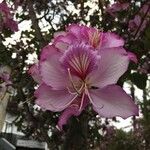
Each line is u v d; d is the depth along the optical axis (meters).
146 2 0.45
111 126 1.10
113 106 0.25
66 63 0.26
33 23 0.55
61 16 0.71
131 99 0.25
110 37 0.26
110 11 0.56
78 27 0.26
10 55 0.65
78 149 0.33
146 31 0.38
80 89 0.25
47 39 0.63
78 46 0.26
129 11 0.53
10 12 0.69
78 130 0.33
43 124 0.60
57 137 0.61
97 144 0.74
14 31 0.69
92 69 0.25
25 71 0.61
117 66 0.25
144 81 0.36
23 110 0.64
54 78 0.26
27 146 0.75
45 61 0.26
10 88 0.56
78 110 0.25
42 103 0.25
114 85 0.25
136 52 0.39
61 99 0.25
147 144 1.11
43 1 0.69
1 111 0.41
